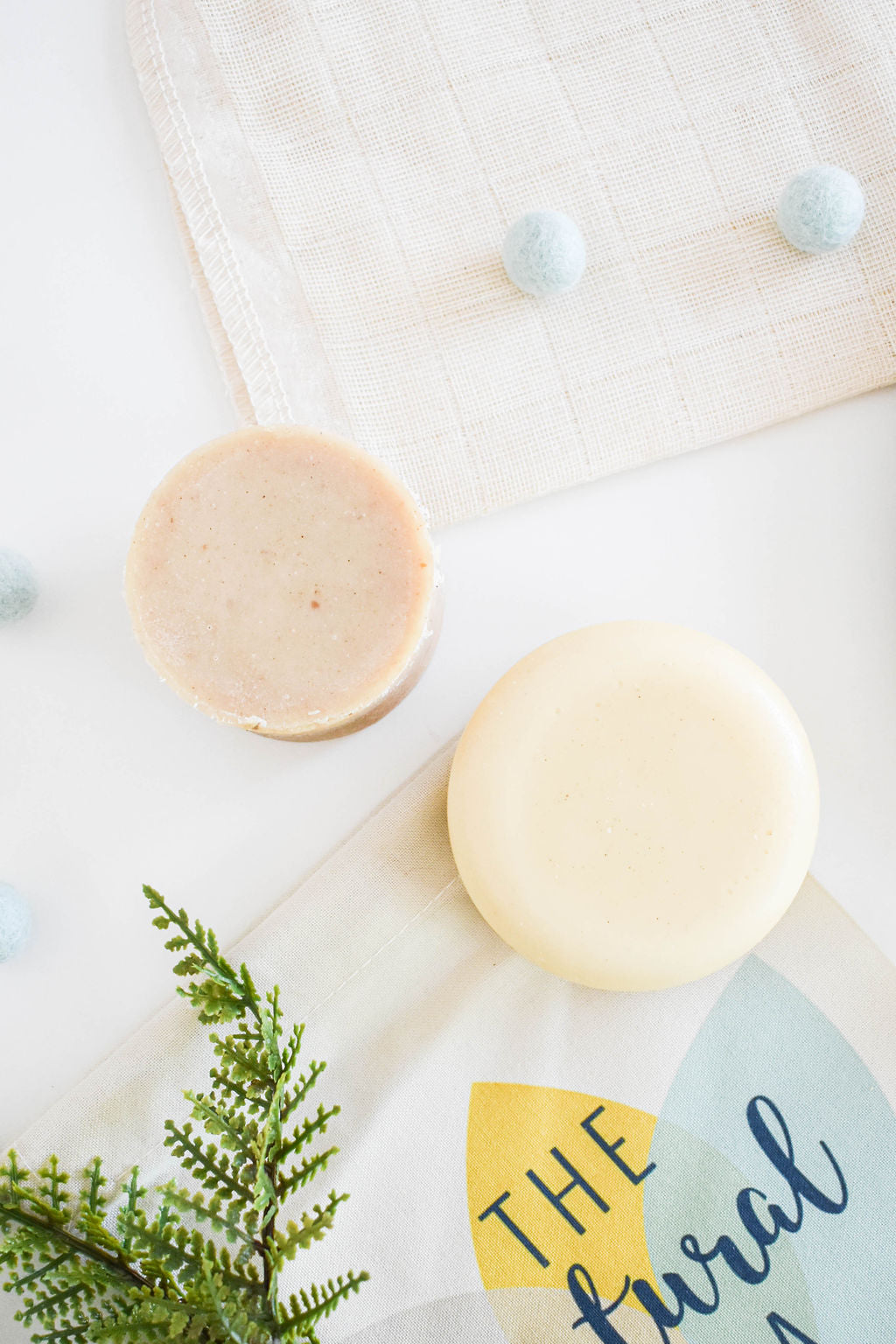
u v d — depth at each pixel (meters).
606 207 0.40
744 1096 0.38
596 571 0.40
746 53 0.40
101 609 0.39
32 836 0.39
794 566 0.40
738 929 0.36
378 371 0.39
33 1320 0.38
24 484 0.40
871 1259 0.37
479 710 0.37
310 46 0.39
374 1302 0.37
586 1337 0.37
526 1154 0.38
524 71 0.39
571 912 0.36
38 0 0.40
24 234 0.40
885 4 0.39
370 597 0.36
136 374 0.40
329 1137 0.38
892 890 0.39
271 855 0.39
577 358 0.39
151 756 0.39
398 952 0.38
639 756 0.37
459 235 0.39
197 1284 0.32
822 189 0.38
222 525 0.36
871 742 0.39
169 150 0.39
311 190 0.39
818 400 0.39
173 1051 0.38
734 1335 0.37
